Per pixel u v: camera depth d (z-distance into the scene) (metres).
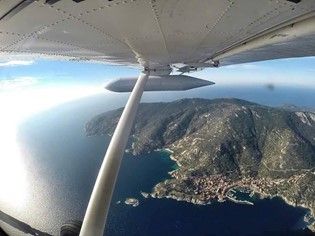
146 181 141.50
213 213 110.00
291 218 104.56
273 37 8.25
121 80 24.91
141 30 7.16
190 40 8.88
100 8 5.30
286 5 5.46
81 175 152.00
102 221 8.05
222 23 6.75
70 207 114.25
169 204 118.19
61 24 6.02
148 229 99.75
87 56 11.87
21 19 5.32
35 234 7.28
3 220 7.48
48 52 9.45
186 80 22.97
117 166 9.57
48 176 148.25
